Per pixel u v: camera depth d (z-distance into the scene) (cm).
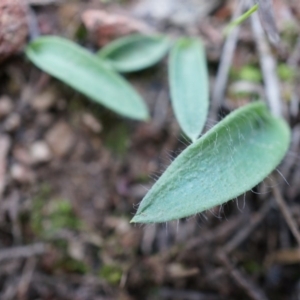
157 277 20
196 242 20
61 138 20
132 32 20
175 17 21
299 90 20
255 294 19
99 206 20
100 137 20
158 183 16
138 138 20
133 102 19
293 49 21
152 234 20
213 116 20
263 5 18
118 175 20
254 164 17
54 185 20
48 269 20
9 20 19
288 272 20
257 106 18
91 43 20
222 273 19
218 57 21
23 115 20
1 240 19
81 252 20
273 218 20
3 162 20
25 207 20
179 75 19
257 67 21
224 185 16
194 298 20
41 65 19
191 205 16
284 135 18
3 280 19
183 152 16
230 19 21
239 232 20
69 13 20
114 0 21
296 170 20
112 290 20
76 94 20
